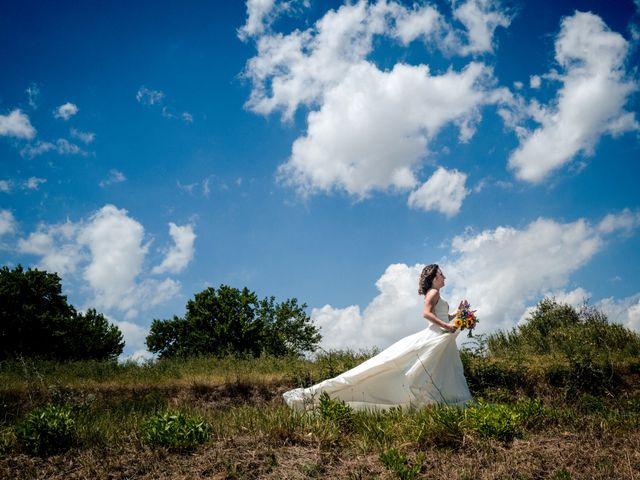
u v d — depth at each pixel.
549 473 4.95
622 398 8.34
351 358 11.27
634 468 5.01
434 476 4.95
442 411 6.19
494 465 5.11
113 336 17.91
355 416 6.83
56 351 15.56
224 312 16.19
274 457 5.40
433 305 7.99
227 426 6.53
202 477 5.05
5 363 11.95
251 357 14.13
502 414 5.95
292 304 18.94
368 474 5.02
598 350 10.22
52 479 5.10
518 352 10.84
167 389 10.27
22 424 5.99
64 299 16.42
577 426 6.35
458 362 8.05
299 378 10.16
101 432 6.25
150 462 5.41
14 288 15.03
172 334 16.39
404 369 7.82
